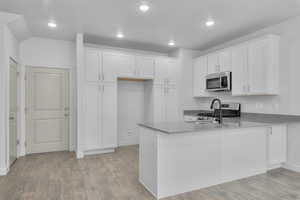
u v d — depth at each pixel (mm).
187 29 3650
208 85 4449
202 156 2521
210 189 2492
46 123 4270
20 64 3980
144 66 4590
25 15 3068
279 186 2570
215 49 4762
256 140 2943
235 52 3812
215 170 2611
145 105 5191
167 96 4859
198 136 2492
